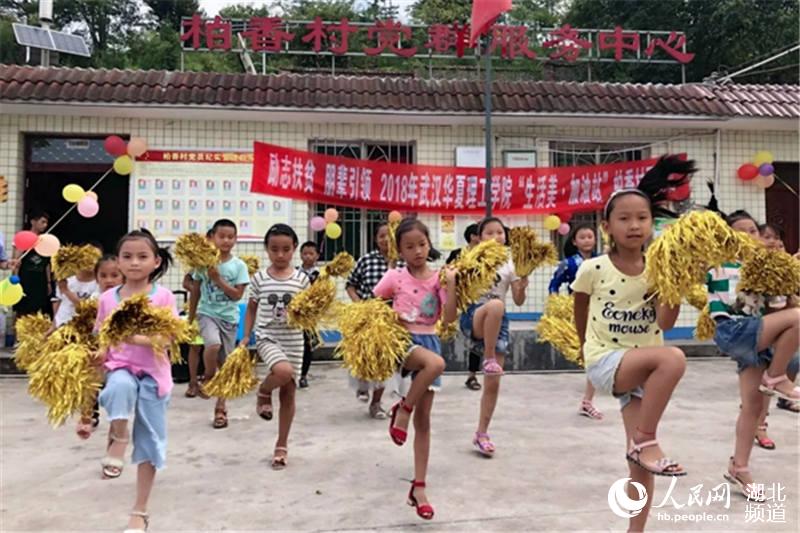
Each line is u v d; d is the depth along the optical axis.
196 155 8.10
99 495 3.25
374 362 3.04
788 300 3.35
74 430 4.56
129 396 2.79
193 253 4.61
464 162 8.48
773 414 5.14
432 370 2.94
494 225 4.10
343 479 3.48
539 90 8.57
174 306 3.17
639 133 8.77
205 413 5.09
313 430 4.57
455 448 4.08
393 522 2.89
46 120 7.89
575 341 4.40
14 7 24.83
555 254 4.35
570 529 2.82
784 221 9.18
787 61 15.32
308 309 3.67
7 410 5.18
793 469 3.69
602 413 5.08
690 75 16.70
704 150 8.84
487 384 3.94
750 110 8.36
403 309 3.23
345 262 6.03
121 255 3.06
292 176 8.07
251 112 7.78
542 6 21.98
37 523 2.89
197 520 2.92
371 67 17.78
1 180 7.75
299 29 12.05
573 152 8.84
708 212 2.49
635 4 16.78
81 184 10.81
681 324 8.62
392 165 8.31
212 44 9.12
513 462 3.79
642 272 2.59
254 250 8.16
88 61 22.66
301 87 8.12
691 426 4.70
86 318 3.12
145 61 23.06
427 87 8.48
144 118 8.03
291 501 3.16
